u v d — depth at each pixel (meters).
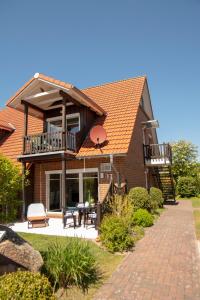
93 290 5.36
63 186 13.43
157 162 19.34
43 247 8.10
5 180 5.85
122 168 14.23
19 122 20.94
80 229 11.18
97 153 13.98
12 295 3.72
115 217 9.21
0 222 6.04
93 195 14.66
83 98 14.50
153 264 6.75
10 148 17.92
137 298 4.98
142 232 10.10
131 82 20.03
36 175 16.78
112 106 17.58
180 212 16.19
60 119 17.09
